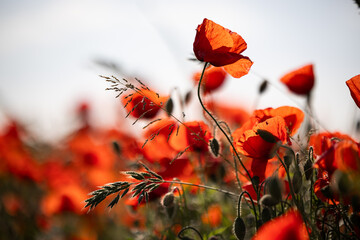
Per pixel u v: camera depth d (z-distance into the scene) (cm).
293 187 71
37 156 204
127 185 76
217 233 92
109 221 149
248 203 81
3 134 189
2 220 164
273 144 75
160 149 102
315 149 79
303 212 72
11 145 187
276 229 58
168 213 93
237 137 83
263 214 71
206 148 96
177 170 97
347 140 72
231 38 77
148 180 77
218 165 106
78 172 173
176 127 95
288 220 58
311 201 75
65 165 176
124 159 121
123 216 140
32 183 180
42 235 165
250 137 75
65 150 202
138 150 108
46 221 165
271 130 76
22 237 164
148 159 104
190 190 107
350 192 67
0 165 181
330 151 69
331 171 71
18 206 168
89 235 153
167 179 95
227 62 76
